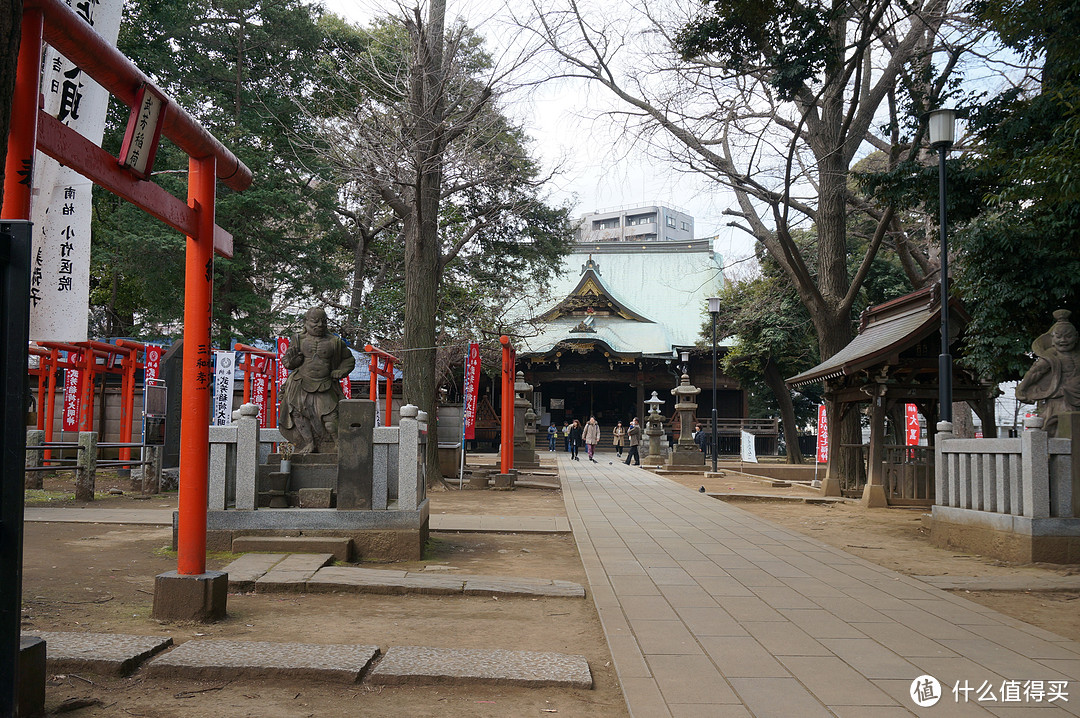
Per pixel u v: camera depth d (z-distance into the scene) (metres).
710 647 5.10
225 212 22.83
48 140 3.97
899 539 11.07
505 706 4.06
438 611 6.21
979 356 12.42
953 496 10.27
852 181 24.89
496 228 26.94
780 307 33.09
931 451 15.99
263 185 23.50
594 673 4.68
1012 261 11.44
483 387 44.81
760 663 4.76
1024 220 11.69
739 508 14.42
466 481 19.00
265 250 24.47
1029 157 9.75
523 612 6.25
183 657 4.45
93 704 3.86
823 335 20.11
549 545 10.14
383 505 8.48
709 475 24.19
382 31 22.75
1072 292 11.23
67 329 7.22
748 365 35.53
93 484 14.09
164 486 15.77
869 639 5.34
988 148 11.76
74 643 4.57
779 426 45.34
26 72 3.57
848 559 8.70
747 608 6.25
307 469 8.84
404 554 8.34
